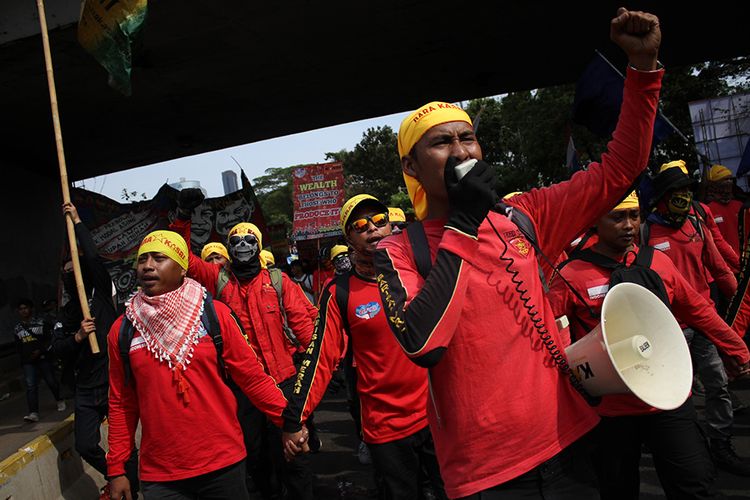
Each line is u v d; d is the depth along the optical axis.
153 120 13.87
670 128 5.29
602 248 3.18
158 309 3.07
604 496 3.00
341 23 10.02
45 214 15.45
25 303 7.35
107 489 4.82
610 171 1.76
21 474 4.51
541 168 24.64
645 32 1.65
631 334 1.98
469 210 1.53
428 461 3.45
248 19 9.39
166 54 10.34
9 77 10.16
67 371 4.89
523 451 1.62
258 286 4.79
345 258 6.93
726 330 3.13
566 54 12.77
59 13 8.29
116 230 9.53
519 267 1.67
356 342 3.52
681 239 4.62
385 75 12.86
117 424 3.18
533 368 1.65
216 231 9.91
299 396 3.29
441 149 1.71
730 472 4.39
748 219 4.69
